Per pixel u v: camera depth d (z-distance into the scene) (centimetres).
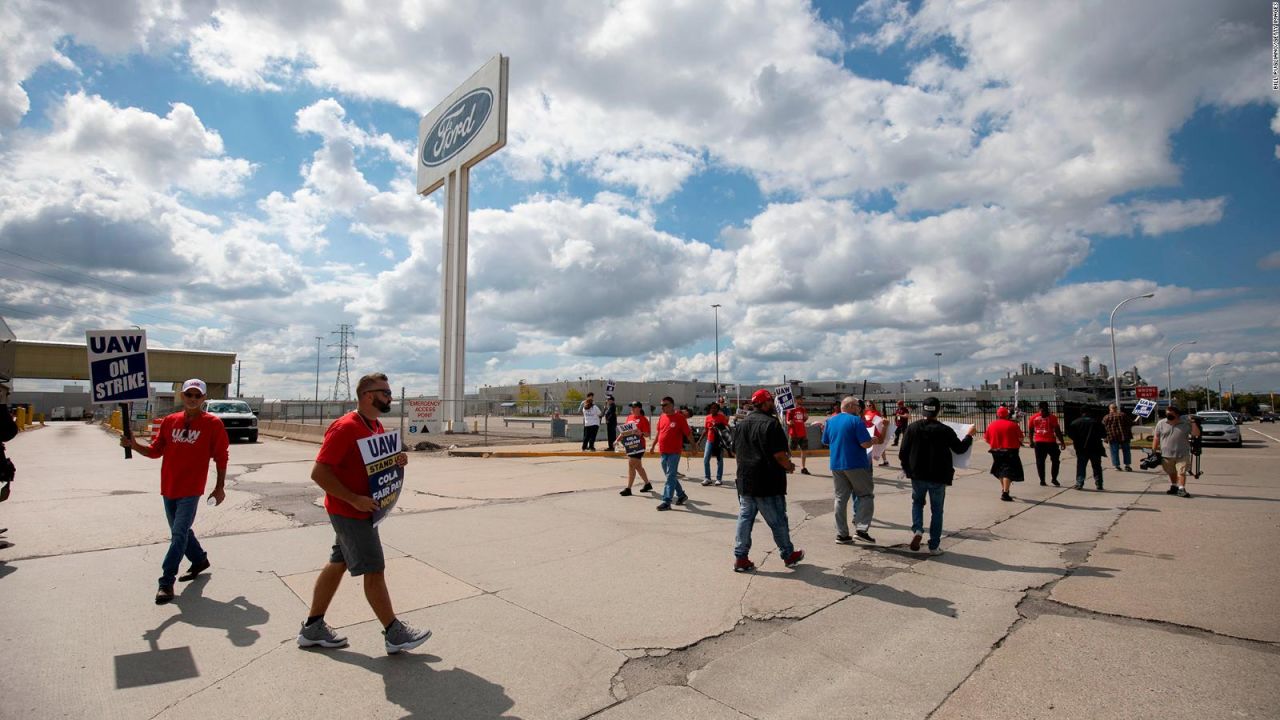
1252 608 496
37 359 5812
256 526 778
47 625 441
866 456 720
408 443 2048
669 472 930
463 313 2950
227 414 2388
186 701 337
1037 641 435
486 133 2808
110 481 1200
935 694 359
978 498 1092
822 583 566
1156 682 370
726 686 369
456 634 435
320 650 402
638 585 552
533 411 5903
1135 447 2312
